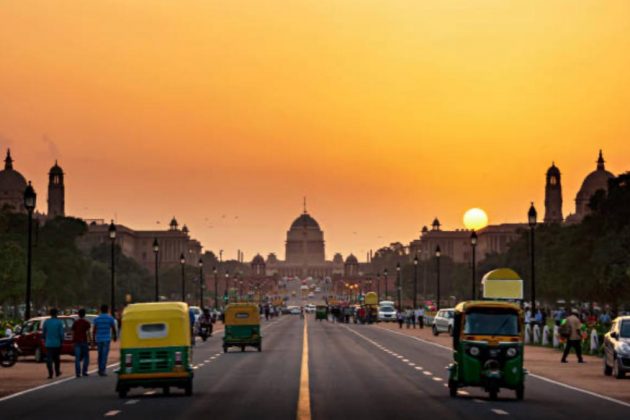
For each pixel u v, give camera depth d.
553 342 89.81
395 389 47.75
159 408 39.56
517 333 43.12
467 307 43.91
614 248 142.75
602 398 44.12
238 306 84.38
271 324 185.25
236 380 53.31
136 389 48.66
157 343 44.28
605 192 161.25
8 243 156.38
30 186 79.62
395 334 127.50
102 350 57.41
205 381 52.81
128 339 44.28
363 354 78.81
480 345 42.81
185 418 36.03
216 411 38.25
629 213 149.88
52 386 50.69
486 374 42.53
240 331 84.06
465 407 39.78
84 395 45.66
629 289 143.25
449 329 110.25
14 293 156.88
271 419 35.50
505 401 42.47
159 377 44.06
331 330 145.25
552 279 180.12
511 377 42.62
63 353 69.75
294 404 40.69
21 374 59.34
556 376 57.16
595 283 155.50
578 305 189.88
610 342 57.09
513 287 104.81
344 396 44.22
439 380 53.19
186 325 44.66
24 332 71.12
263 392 46.25
